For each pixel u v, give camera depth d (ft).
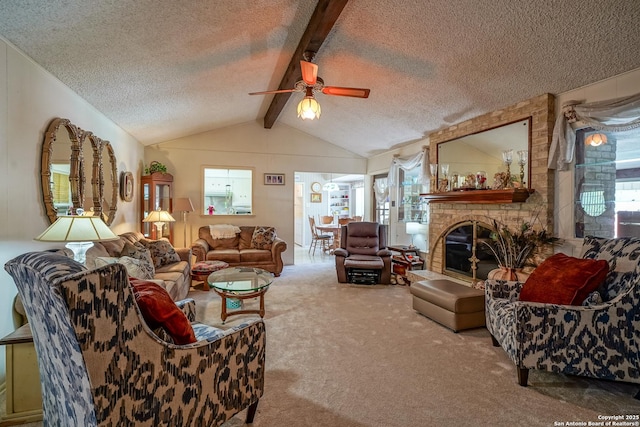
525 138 11.28
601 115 9.09
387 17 8.77
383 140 19.13
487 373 7.28
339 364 7.66
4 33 6.71
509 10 7.57
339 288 14.92
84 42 7.75
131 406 3.77
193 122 17.31
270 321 10.54
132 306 3.74
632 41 7.64
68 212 9.34
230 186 21.50
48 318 3.67
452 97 12.26
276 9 8.64
